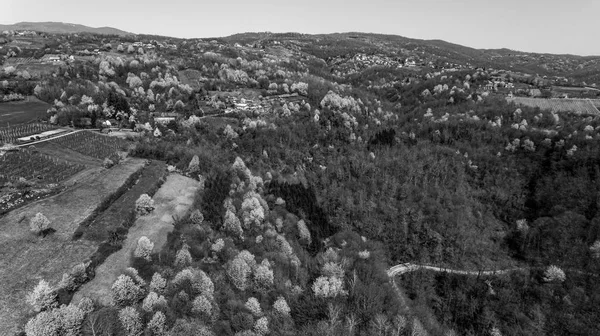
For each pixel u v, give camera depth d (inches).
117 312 2544.3
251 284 3309.5
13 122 5964.6
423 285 4980.3
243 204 4178.2
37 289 2443.4
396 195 6614.2
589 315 4311.0
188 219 3804.1
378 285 4311.0
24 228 3240.7
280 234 4407.0
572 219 5438.0
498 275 5029.5
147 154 5182.1
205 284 2881.4
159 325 2461.9
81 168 4530.0
